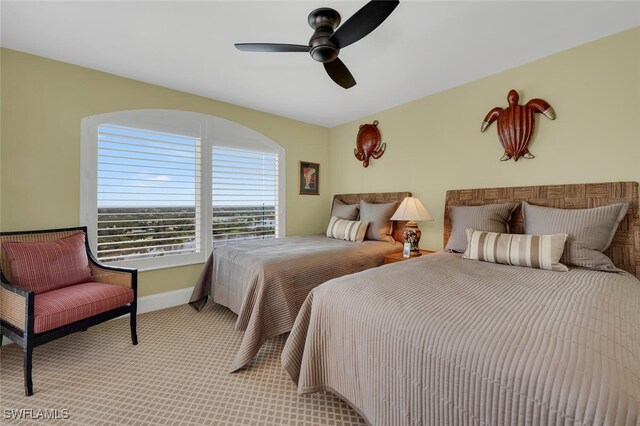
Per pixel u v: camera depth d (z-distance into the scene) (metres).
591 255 1.91
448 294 1.36
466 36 2.15
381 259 3.08
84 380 1.81
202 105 3.37
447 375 0.97
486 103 2.83
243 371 1.94
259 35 2.13
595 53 2.21
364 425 1.45
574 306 1.17
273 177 4.06
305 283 2.41
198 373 1.90
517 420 0.81
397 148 3.68
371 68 2.66
